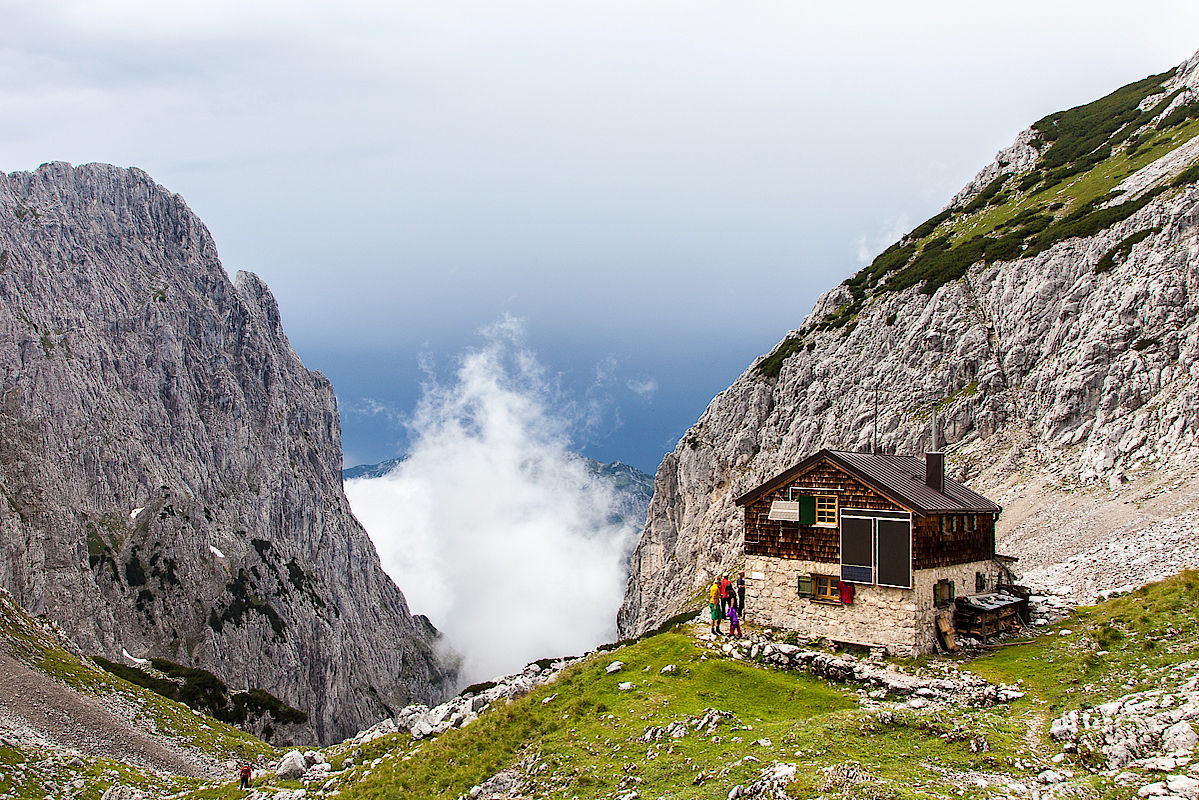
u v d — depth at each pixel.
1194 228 80.81
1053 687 30.47
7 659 77.31
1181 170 95.94
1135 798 19.53
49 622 109.31
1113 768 21.70
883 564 37.47
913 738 26.02
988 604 38.59
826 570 39.09
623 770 27.28
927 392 99.25
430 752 34.78
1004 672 33.47
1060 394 83.12
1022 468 82.81
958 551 40.41
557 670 45.94
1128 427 74.56
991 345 98.00
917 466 46.00
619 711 32.41
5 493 182.00
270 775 43.72
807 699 32.03
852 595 38.28
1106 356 81.44
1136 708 24.44
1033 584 53.94
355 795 32.78
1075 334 87.44
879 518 37.81
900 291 115.50
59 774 51.81
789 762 24.44
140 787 52.38
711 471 125.81
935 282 110.50
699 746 27.67
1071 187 119.88
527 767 29.95
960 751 24.55
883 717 27.50
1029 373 90.94
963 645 37.69
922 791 21.52
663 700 32.69
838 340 118.25
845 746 25.41
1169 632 32.03
